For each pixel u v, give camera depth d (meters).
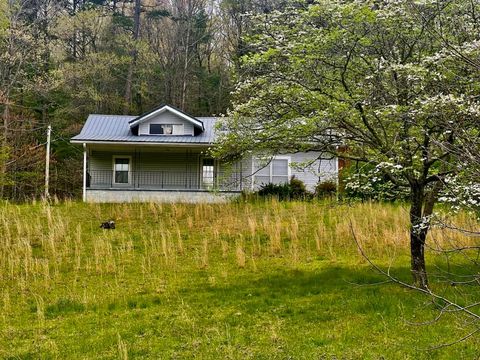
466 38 8.78
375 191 10.92
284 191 22.33
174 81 40.97
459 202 7.56
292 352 7.00
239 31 35.94
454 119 6.08
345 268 11.70
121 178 25.03
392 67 8.61
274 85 10.05
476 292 8.91
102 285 10.94
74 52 38.78
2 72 30.48
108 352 7.26
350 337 7.49
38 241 14.70
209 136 24.50
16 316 9.07
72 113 34.94
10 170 28.67
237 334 7.86
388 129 9.20
